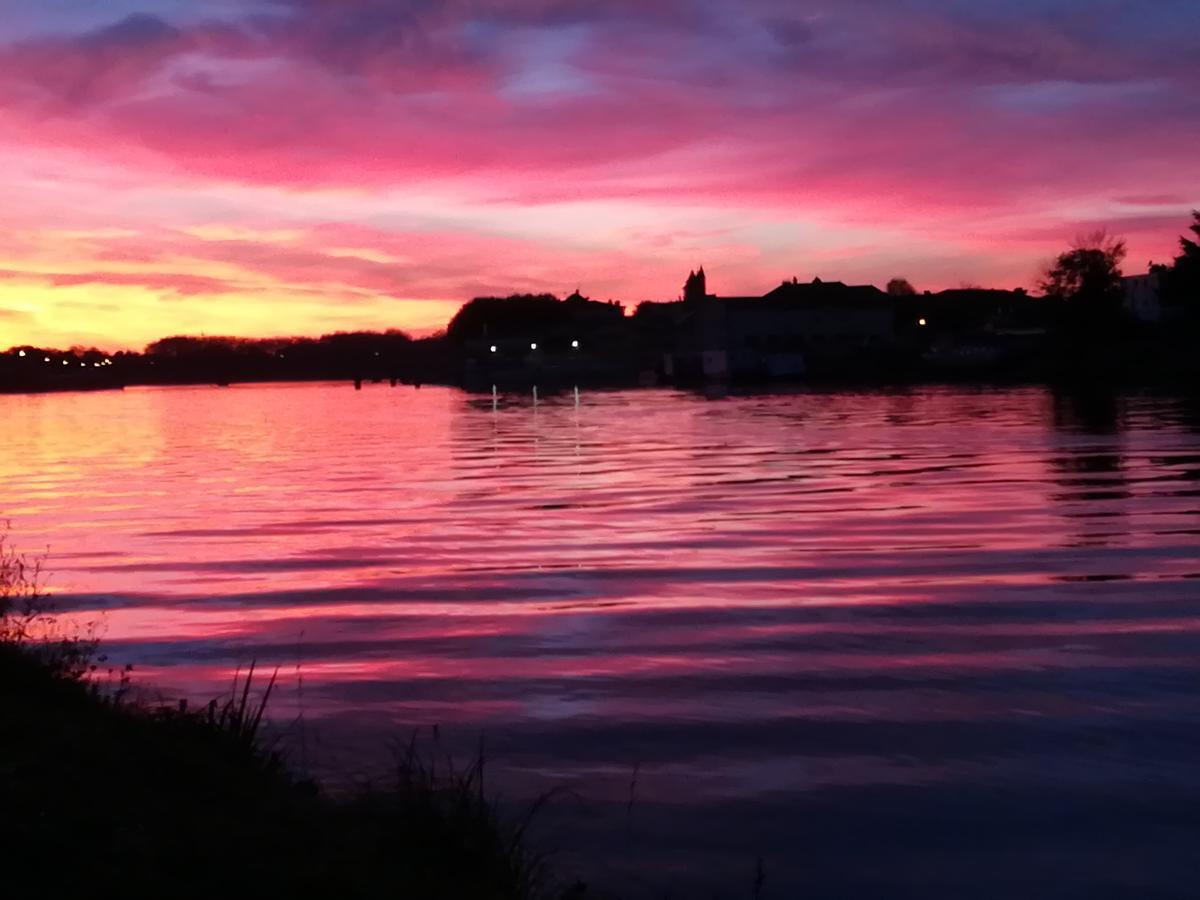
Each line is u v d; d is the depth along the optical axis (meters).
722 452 33.91
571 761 8.84
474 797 7.20
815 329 118.75
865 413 51.25
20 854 5.47
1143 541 17.25
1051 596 13.83
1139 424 39.16
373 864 5.89
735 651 11.80
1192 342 83.38
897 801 8.01
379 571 16.45
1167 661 11.12
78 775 6.68
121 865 5.45
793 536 18.52
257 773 7.37
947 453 31.39
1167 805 7.87
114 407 93.62
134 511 23.61
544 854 7.11
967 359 95.88
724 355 105.38
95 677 10.78
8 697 8.33
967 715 9.70
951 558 16.33
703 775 8.52
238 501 25.09
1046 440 34.22
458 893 5.78
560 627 12.96
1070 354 89.50
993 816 7.75
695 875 6.95
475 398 88.06
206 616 13.80
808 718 9.71
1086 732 9.26
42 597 14.77
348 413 69.38
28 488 28.78
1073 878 6.89
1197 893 6.70
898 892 6.74
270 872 5.54
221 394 134.50
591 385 106.94
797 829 7.59
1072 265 93.38
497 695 10.51
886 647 11.80
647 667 11.30
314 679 11.11
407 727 9.65
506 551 17.86
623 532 19.39
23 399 125.12
